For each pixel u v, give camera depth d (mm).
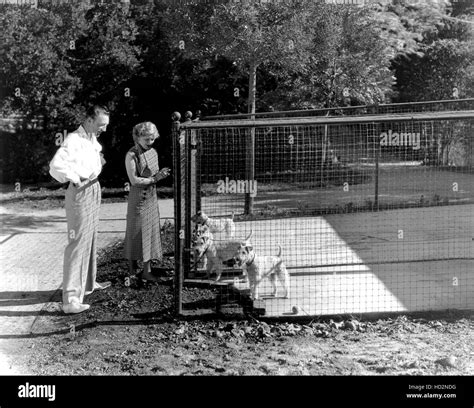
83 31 16891
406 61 22062
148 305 6664
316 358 5293
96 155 6723
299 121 5945
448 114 6043
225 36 11445
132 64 17672
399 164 16453
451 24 24047
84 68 17750
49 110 16953
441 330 5941
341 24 14914
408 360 5203
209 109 19125
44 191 17562
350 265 8242
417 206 13266
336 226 11102
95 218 6852
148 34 18391
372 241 9797
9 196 16688
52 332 6098
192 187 8094
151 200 7238
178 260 6199
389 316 6270
